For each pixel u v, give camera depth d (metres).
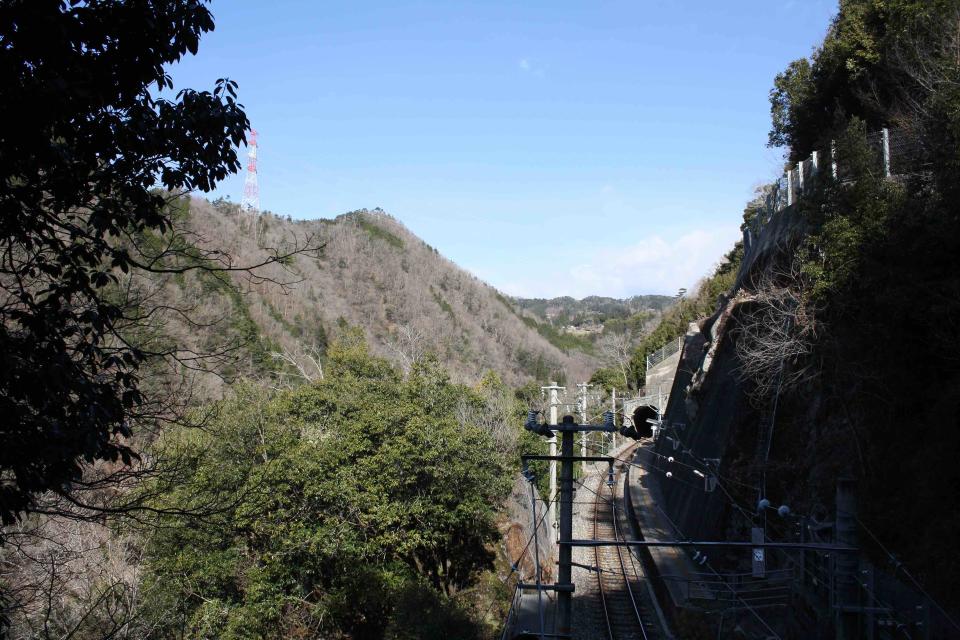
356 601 17.98
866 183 14.45
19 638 9.53
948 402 12.02
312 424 21.94
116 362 6.46
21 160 5.90
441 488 20.95
